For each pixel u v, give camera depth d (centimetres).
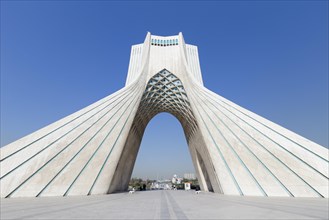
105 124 1830
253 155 1570
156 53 2914
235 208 784
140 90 2384
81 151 1631
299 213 642
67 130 1655
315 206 822
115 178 2194
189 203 1003
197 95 2156
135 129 2738
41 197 1352
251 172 1548
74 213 661
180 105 2961
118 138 1877
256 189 1490
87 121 1759
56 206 859
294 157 1399
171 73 2756
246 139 1641
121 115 1967
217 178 1969
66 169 1530
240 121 1728
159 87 2836
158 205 911
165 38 3058
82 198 1294
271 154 1491
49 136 1588
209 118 1948
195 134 2764
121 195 1708
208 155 2139
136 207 833
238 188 1594
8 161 1422
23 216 602
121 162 2273
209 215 616
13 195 1340
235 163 1653
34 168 1447
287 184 1377
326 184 1252
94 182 1614
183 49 2788
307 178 1317
